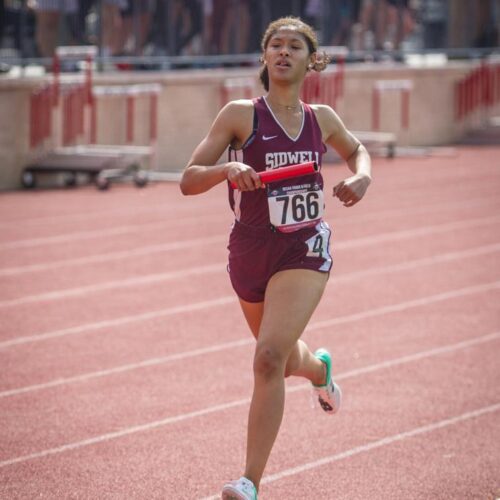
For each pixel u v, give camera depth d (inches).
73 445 810.2
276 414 610.2
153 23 2785.4
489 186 2532.0
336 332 1176.2
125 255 1632.6
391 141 3115.2
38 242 1738.4
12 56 2546.8
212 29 2913.4
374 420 877.2
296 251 639.8
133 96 2519.7
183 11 2839.6
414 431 851.4
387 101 3380.9
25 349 1094.4
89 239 1772.9
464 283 1455.5
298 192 641.0
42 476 743.7
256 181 593.0
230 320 1229.1
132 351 1090.1
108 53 2704.2
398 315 1261.1
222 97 2861.7
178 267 1544.0
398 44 3430.1
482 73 3646.7
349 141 689.0
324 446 812.6
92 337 1145.4
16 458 780.0
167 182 2586.1
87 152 2458.2
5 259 1589.6
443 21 3690.9
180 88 2783.0
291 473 754.2
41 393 945.5
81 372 1013.2
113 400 925.8
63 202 2220.7
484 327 1208.8
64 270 1513.3
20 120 2432.3
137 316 1243.2
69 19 2635.3
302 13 3095.5
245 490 591.2
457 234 1870.1
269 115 644.1
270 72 649.0
